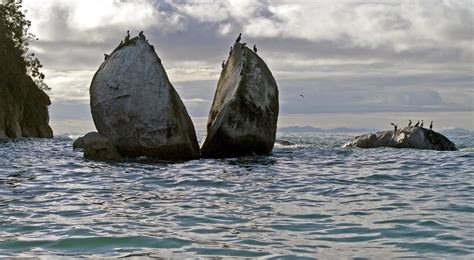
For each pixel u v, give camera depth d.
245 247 8.42
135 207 12.04
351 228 9.73
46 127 75.00
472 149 34.16
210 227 9.87
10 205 12.16
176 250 8.23
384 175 18.44
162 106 23.95
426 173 19.16
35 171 19.77
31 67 75.81
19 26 71.81
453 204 12.08
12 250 8.17
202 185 16.03
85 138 24.55
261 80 26.27
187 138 24.38
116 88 24.33
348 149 32.19
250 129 25.58
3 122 63.41
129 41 25.59
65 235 9.11
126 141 24.23
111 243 8.61
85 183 16.41
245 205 12.32
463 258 7.72
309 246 8.49
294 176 18.28
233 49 28.55
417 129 33.53
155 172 19.41
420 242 8.61
